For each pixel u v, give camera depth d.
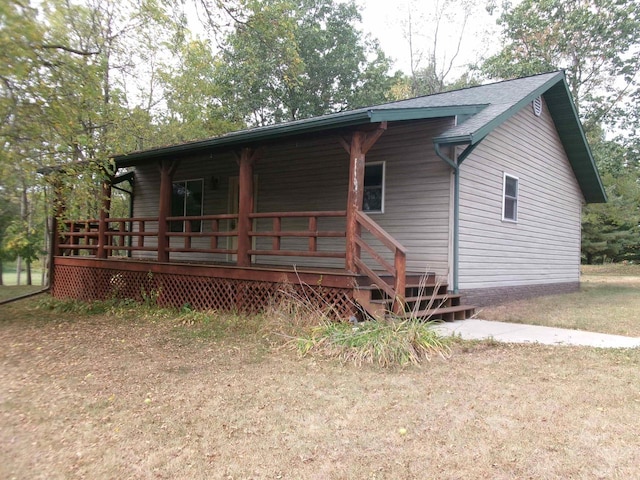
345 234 6.52
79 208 10.89
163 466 2.64
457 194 7.90
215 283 8.14
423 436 2.99
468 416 3.30
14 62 6.06
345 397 3.71
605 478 2.46
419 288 6.90
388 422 3.21
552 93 11.17
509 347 5.41
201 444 2.90
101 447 2.88
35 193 9.29
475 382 4.08
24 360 5.12
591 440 2.90
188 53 15.08
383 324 5.35
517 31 21.30
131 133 11.70
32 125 7.10
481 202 8.70
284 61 11.52
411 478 2.49
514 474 2.51
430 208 8.16
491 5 25.34
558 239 12.52
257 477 2.51
